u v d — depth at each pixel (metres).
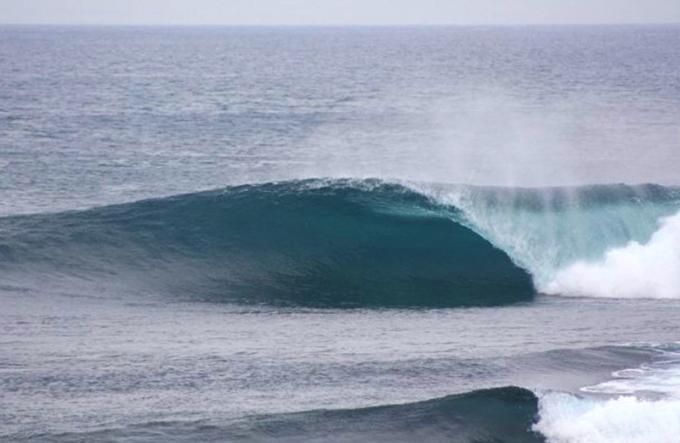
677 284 114.38
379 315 101.69
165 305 103.31
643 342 89.38
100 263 112.19
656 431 67.69
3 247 112.12
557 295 113.12
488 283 115.00
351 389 75.12
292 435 66.94
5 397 71.94
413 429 68.19
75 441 64.31
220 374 77.94
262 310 103.00
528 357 82.56
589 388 76.44
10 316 95.44
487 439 67.50
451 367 80.44
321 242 119.12
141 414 69.06
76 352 83.19
